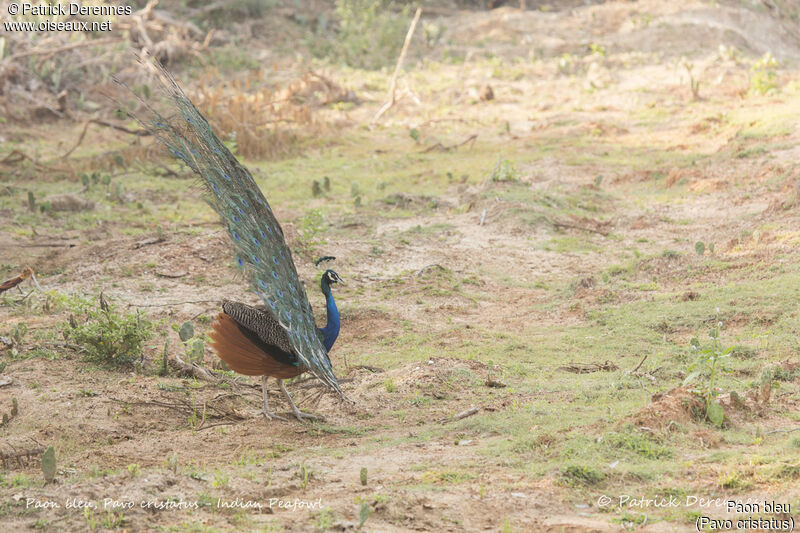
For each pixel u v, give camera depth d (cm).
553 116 3231
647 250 1811
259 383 1129
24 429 916
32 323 1319
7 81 3291
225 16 4409
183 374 1133
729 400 905
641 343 1245
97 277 1585
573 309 1464
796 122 2625
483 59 4131
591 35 4353
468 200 2200
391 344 1327
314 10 4666
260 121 2898
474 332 1349
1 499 670
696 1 4588
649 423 832
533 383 1081
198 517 658
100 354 1145
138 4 4216
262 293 862
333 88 3562
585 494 695
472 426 907
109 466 812
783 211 1858
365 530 625
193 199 2250
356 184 2255
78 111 3350
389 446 862
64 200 2066
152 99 2819
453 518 651
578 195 2234
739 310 1304
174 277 1602
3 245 1753
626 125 3012
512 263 1784
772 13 4797
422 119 3325
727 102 3178
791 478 693
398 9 4822
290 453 862
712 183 2194
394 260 1772
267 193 2303
